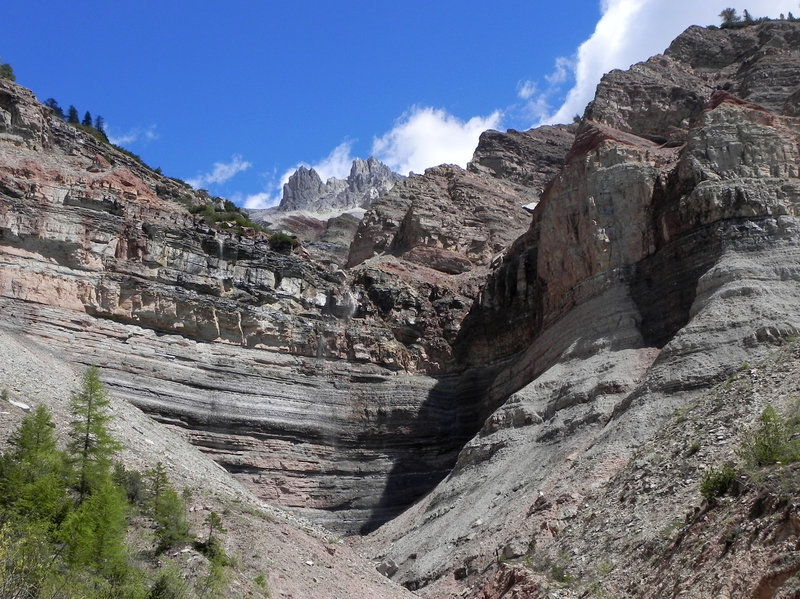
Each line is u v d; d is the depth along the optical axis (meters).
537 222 84.00
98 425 38.62
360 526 69.00
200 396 68.12
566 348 66.75
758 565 29.19
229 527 40.09
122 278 68.56
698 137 69.19
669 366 55.41
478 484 58.94
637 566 37.19
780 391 45.03
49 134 80.56
